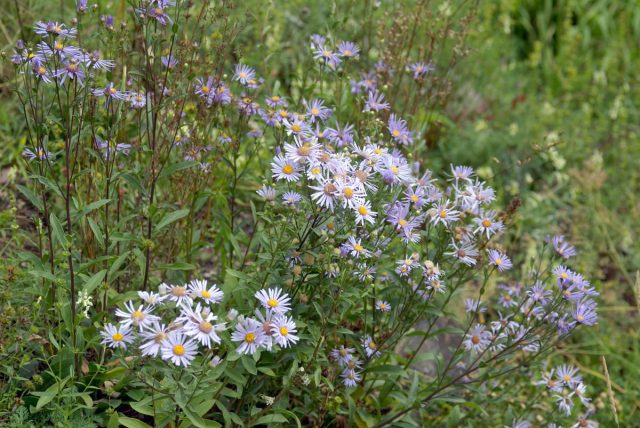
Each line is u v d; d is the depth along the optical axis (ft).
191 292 3.20
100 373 3.60
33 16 5.12
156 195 4.09
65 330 3.72
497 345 4.16
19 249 3.99
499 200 5.98
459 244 3.73
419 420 4.28
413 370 4.39
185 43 3.80
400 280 3.76
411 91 5.30
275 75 5.68
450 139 6.34
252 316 3.54
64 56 3.60
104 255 3.72
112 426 3.38
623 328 5.51
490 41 7.23
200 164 4.00
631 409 4.96
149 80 3.97
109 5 4.84
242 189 5.02
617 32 8.80
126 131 4.28
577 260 5.65
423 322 4.84
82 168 4.02
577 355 5.22
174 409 3.33
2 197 4.54
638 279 4.50
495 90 7.02
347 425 4.00
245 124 4.31
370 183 3.52
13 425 3.32
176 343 3.05
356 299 3.72
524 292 4.23
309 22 6.22
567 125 6.98
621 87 7.70
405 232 3.56
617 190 6.42
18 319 3.45
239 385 3.49
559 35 8.63
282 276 3.58
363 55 5.24
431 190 3.82
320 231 3.50
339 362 3.74
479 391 3.92
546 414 4.48
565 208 6.28
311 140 3.50
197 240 4.27
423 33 5.64
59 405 3.41
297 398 4.00
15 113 4.95
